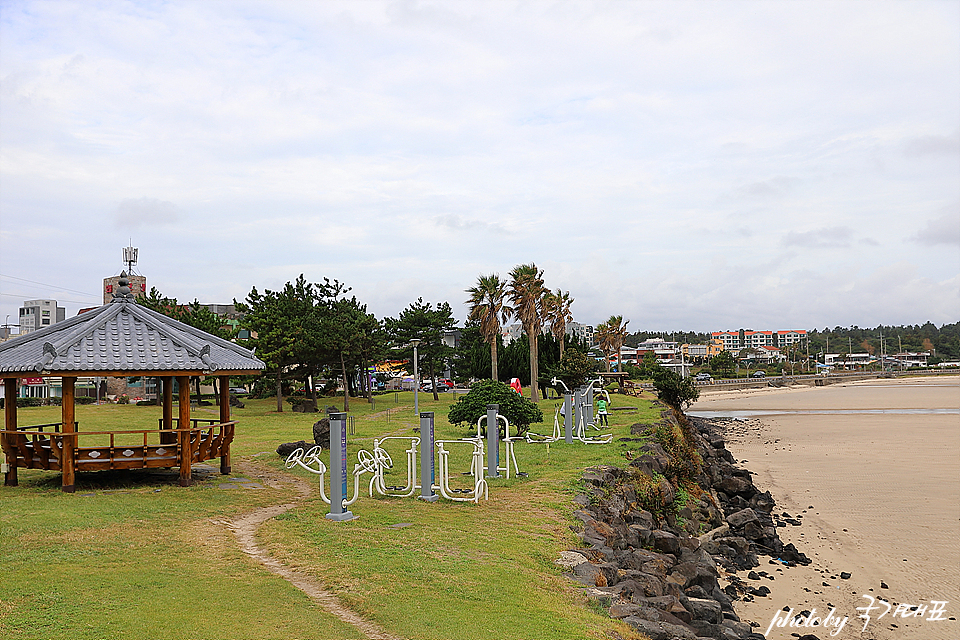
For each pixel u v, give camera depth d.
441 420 37.47
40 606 7.56
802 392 108.56
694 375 141.25
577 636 7.53
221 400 18.58
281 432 32.09
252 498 15.06
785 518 24.73
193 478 17.69
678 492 23.72
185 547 10.48
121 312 17.67
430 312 63.72
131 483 16.53
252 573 9.15
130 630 6.92
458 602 8.30
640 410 40.78
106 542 10.59
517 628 7.58
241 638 6.85
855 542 21.39
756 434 51.19
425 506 14.52
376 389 84.94
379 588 8.65
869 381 146.75
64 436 15.24
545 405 49.50
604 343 100.56
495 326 53.72
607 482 18.00
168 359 16.14
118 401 51.09
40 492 15.19
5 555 9.69
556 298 66.88
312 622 7.39
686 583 14.53
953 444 41.22
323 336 44.66
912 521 23.41
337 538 11.23
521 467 20.39
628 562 12.50
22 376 15.09
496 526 12.62
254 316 46.62
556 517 13.60
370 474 19.19
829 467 34.81
